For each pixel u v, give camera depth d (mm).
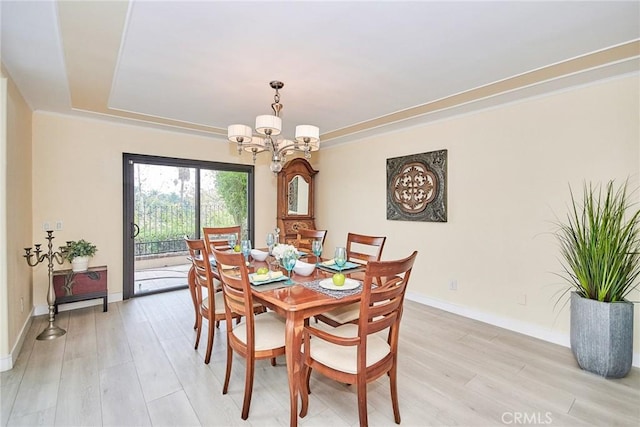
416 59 2248
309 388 2129
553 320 2824
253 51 2125
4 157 2260
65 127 3531
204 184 4645
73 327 3082
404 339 2875
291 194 5215
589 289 2346
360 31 1888
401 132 4133
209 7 1645
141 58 2203
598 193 2572
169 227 4359
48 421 1755
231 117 3637
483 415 1847
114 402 1933
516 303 3062
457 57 2219
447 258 3629
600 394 2043
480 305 3336
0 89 2250
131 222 4004
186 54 2156
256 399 1994
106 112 3438
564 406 1928
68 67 2322
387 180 4281
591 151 2607
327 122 3840
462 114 3471
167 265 4363
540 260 2902
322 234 3412
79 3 1581
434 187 3707
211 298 2426
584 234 2408
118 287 3918
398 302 1747
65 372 2260
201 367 2367
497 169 3191
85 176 3668
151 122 3828
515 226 3064
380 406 1928
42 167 3393
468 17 1752
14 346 2426
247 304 1812
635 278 2383
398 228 4176
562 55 2191
